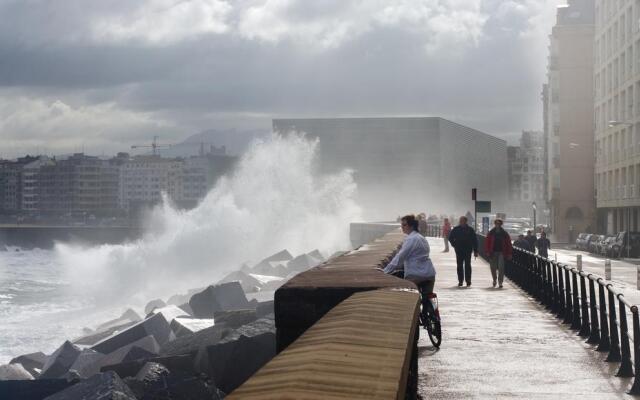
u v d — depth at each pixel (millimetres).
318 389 2668
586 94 108562
